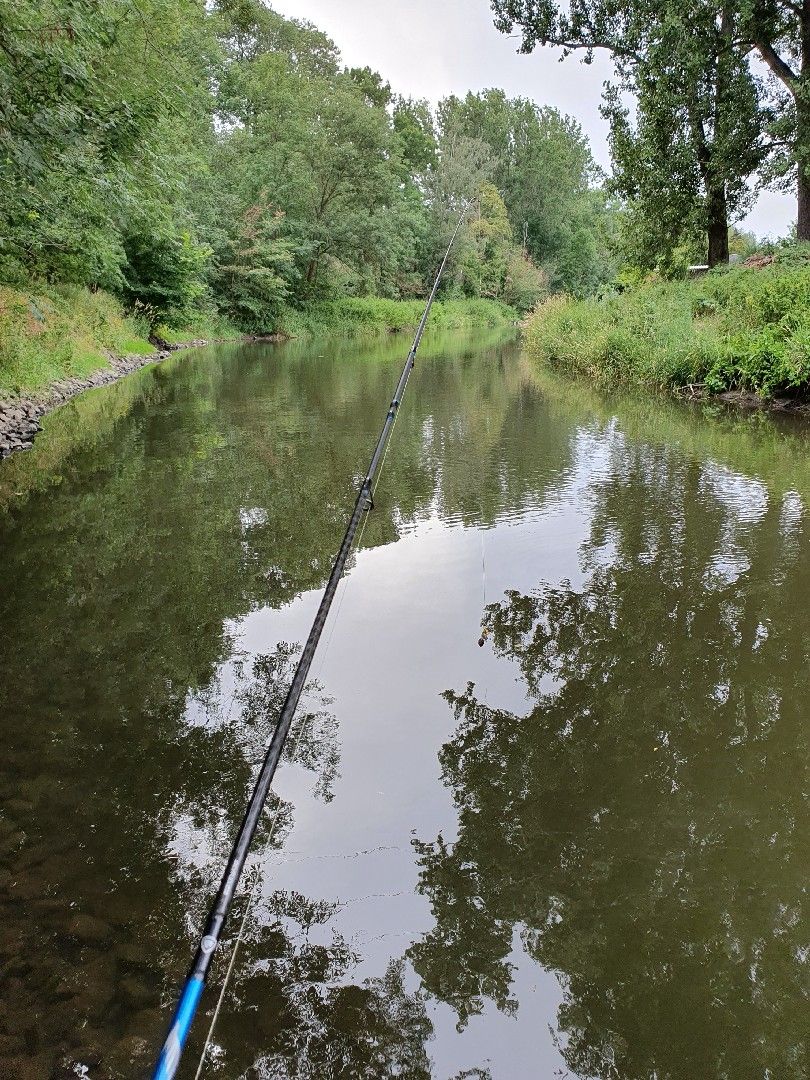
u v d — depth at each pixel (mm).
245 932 1624
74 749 2289
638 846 1878
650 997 1480
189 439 6953
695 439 6699
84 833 1923
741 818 1971
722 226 15109
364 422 7836
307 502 4875
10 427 6957
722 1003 1465
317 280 31656
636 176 15102
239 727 2408
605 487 5113
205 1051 1354
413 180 43594
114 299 15789
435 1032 1405
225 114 30172
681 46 12984
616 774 2158
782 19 13305
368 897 1727
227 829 1947
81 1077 1296
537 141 55375
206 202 23766
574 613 3191
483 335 28953
